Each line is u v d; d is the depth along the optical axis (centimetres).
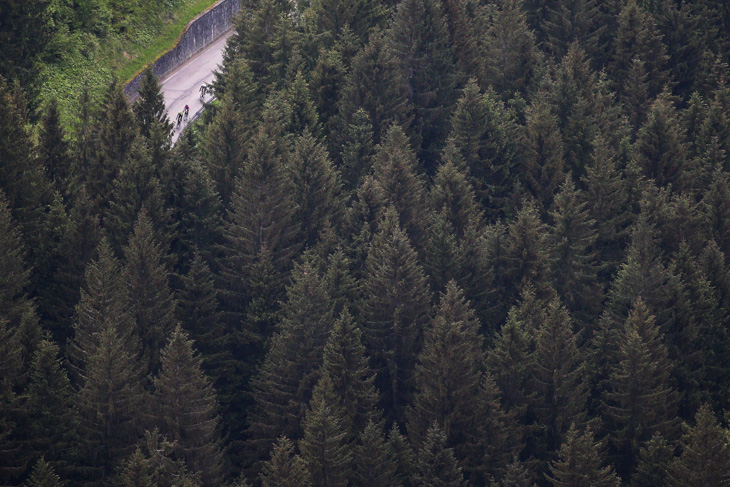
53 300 9194
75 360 8688
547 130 11712
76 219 9394
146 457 8050
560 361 8962
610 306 10075
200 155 11312
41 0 12181
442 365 8669
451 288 9088
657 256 10325
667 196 11338
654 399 8762
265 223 10031
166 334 9012
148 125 11581
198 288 9225
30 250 9356
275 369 8869
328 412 7888
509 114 12481
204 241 10012
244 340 9425
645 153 12219
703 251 10731
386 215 9906
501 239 10300
